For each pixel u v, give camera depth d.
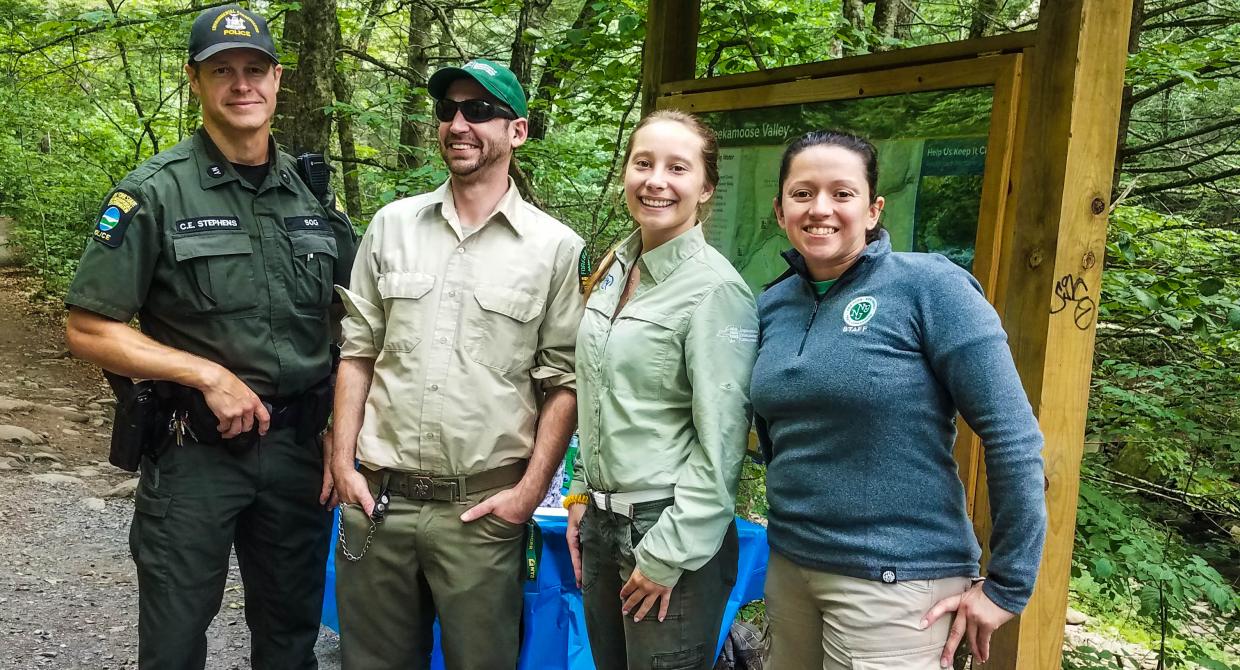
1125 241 3.21
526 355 2.00
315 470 2.24
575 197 6.24
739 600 2.61
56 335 8.50
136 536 2.09
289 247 2.15
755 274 2.46
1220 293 3.19
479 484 1.95
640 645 1.73
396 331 1.98
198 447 2.05
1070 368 1.73
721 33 3.99
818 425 1.53
